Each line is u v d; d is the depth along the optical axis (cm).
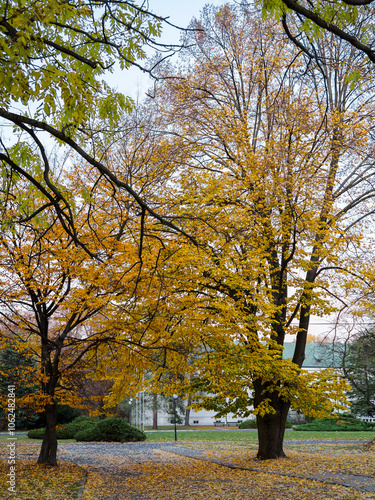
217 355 1190
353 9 387
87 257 1053
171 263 1042
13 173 538
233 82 1597
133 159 1136
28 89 389
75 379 1269
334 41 1291
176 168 1356
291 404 1484
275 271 1488
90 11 447
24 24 342
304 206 1262
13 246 1122
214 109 1456
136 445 2484
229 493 987
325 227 1359
